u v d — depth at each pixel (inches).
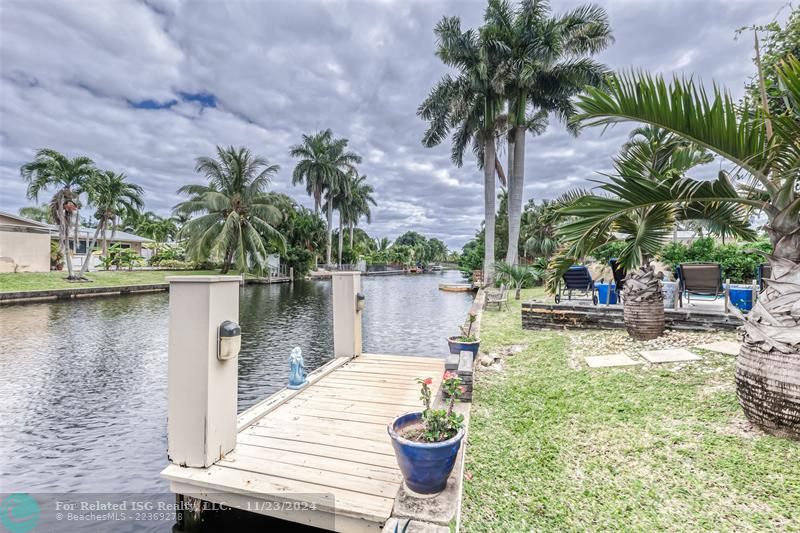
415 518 79.3
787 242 102.0
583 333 244.8
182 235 900.0
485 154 621.6
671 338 197.2
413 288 1018.1
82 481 129.3
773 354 99.7
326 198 1455.5
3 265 771.4
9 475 133.1
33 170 692.1
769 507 78.0
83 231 1177.4
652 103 108.2
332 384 176.2
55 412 188.7
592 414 128.5
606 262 374.3
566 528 79.2
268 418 136.3
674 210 148.9
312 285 1001.5
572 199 189.9
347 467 102.5
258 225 965.8
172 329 103.5
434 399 152.5
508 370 191.6
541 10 561.6
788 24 181.5
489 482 97.5
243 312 528.4
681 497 84.5
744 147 103.3
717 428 108.3
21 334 369.1
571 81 579.5
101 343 332.8
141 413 187.5
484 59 566.6
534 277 545.6
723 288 233.8
